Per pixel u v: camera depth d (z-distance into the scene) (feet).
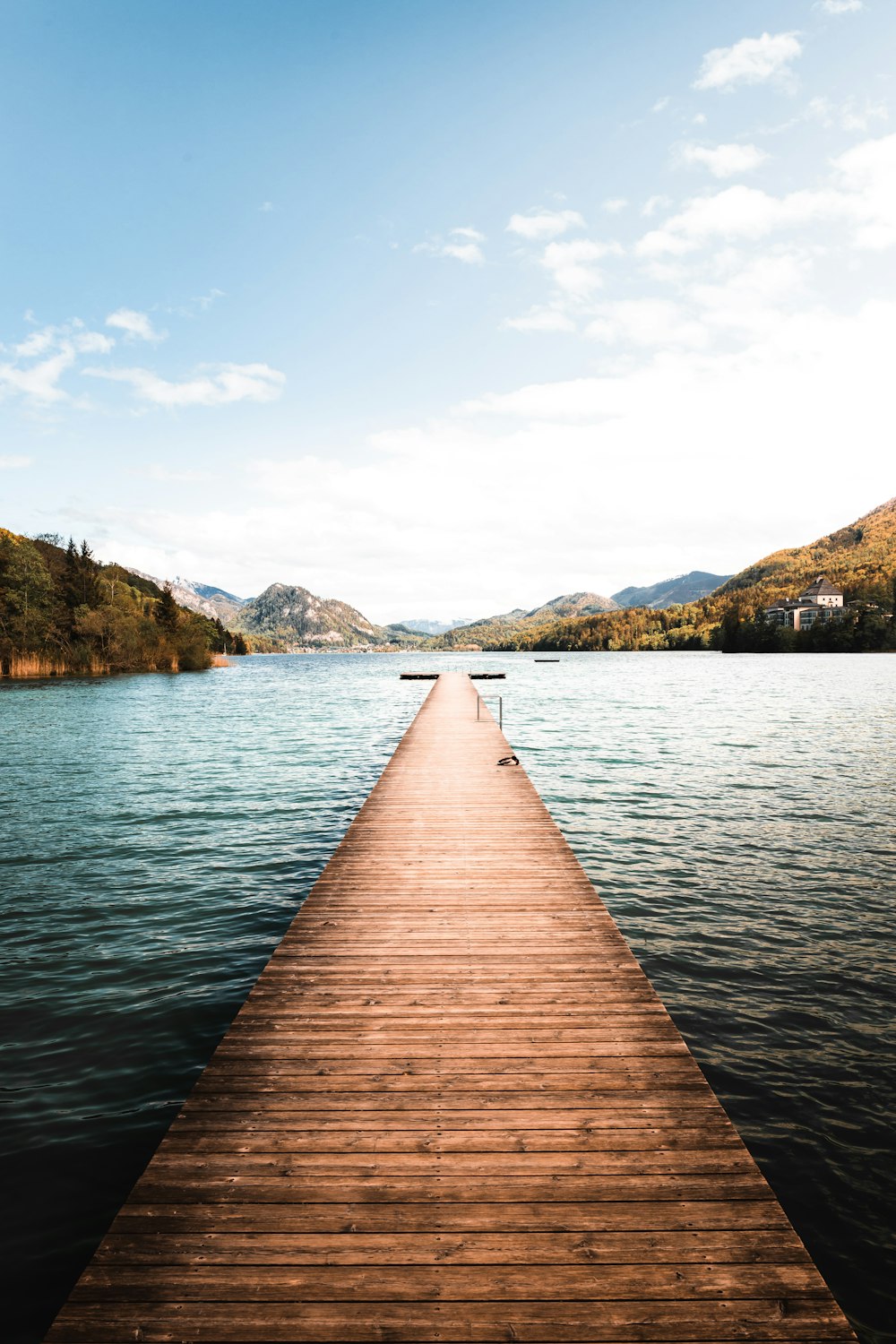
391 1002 15.01
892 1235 11.98
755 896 28.25
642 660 354.33
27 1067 16.40
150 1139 13.92
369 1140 10.58
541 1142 10.53
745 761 58.65
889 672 198.59
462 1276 8.24
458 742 55.06
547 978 16.12
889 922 25.68
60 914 26.03
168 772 54.54
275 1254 8.52
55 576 222.48
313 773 54.49
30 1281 10.73
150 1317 7.73
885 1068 16.78
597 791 47.19
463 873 23.49
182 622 252.83
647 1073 12.37
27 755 62.69
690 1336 7.58
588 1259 8.47
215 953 22.76
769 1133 14.48
